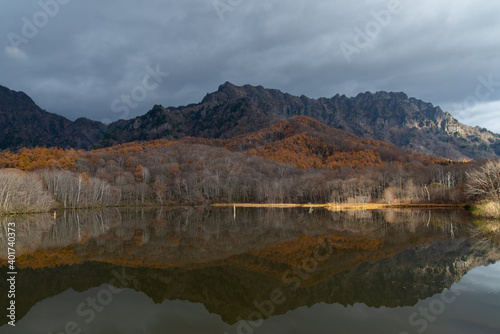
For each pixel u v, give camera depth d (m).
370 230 46.97
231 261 28.72
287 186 132.50
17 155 136.38
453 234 40.59
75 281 23.28
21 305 18.77
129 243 38.59
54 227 55.03
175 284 22.47
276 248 34.47
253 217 75.88
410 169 130.75
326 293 20.08
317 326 15.38
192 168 168.88
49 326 15.93
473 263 26.02
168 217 77.62
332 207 98.94
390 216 68.50
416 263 26.44
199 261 28.86
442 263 26.19
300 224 58.09
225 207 117.81
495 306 17.12
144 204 125.31
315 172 169.12
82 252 33.25
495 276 22.42
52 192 96.69
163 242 39.31
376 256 29.44
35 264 28.11
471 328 14.59
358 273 24.00
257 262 28.19
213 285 22.23
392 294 19.50
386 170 128.38
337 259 28.61
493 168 61.91
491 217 56.50
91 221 66.00
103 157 177.12
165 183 141.62
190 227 55.75
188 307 18.30
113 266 27.39
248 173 154.62
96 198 109.38
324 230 48.84
